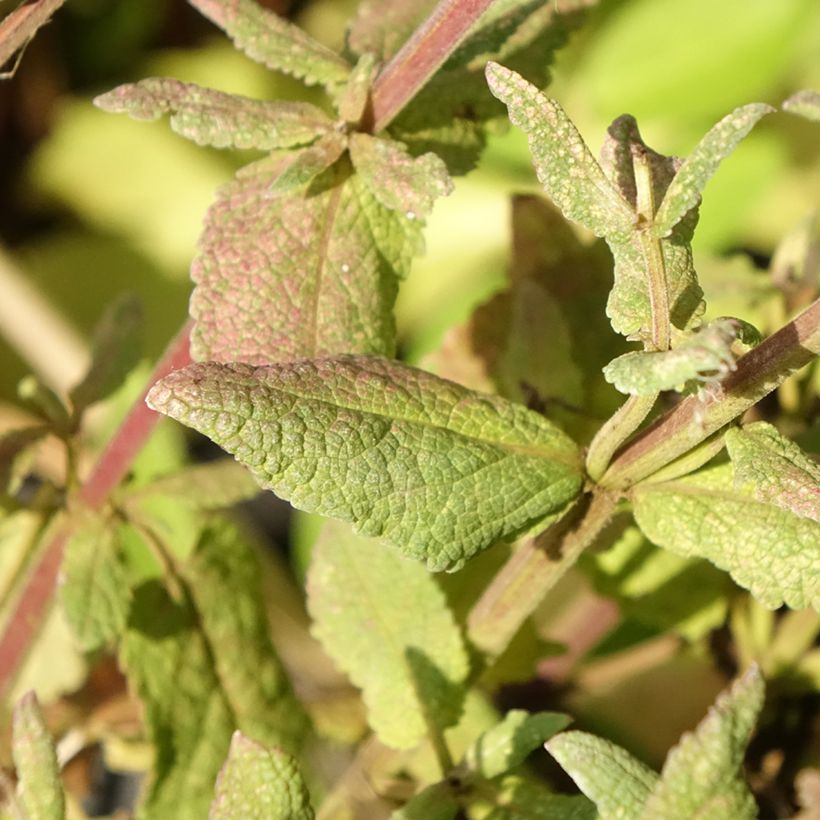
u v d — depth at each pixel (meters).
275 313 0.59
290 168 0.59
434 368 0.65
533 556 0.59
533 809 0.58
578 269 0.65
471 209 0.82
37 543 0.63
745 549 0.57
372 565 0.61
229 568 0.63
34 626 0.63
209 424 0.56
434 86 0.61
